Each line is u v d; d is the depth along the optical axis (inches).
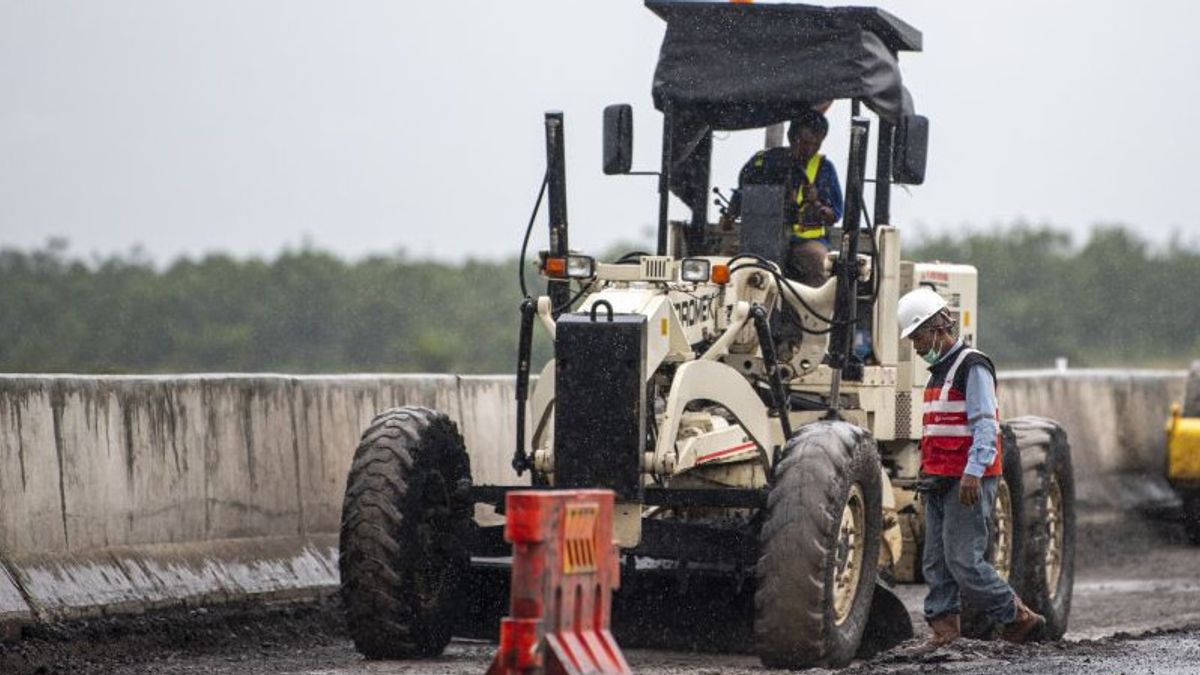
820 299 1531.7
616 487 1314.0
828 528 1315.2
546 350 3882.9
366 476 1365.7
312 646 1507.1
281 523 1603.1
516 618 1003.3
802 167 1589.6
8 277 3863.2
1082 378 2731.3
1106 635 1744.6
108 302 3836.1
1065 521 1748.3
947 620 1461.6
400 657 1389.0
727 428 1416.1
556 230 1443.2
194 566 1494.8
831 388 1465.3
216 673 1301.7
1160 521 2753.4
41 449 1385.3
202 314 3878.0
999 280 5556.1
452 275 4330.7
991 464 1427.2
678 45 1537.9
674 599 1475.1
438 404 1800.0
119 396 1456.7
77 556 1400.1
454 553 1413.6
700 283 1424.7
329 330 3944.4
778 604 1309.1
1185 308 5570.9
